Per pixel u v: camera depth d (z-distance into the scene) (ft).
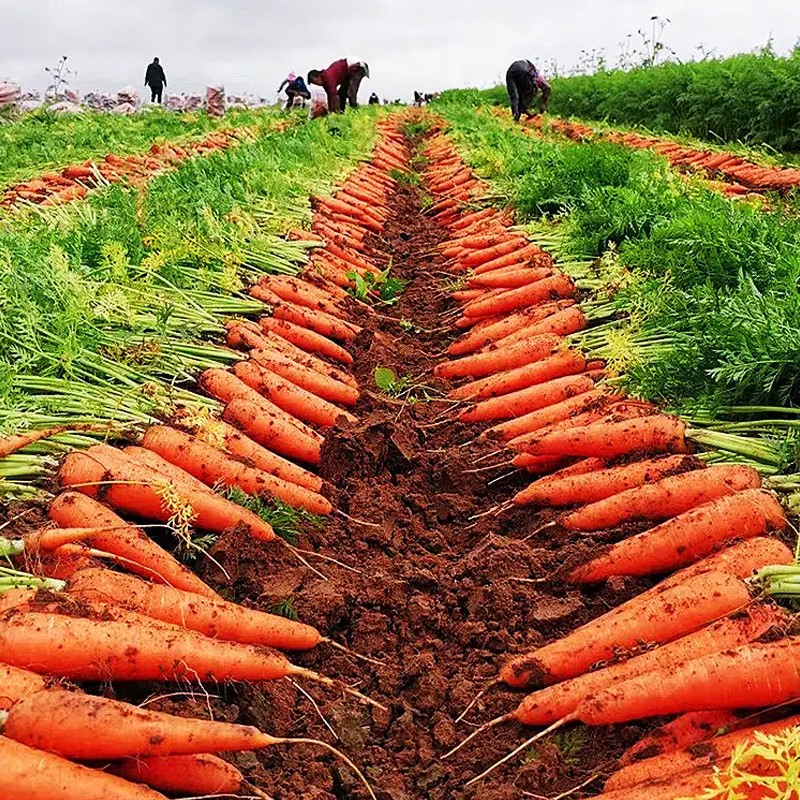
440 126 18.86
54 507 2.39
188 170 7.57
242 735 1.77
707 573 2.18
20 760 1.61
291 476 3.10
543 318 4.57
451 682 2.25
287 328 4.41
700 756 1.77
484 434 3.56
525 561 2.67
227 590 2.53
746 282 3.75
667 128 16.62
